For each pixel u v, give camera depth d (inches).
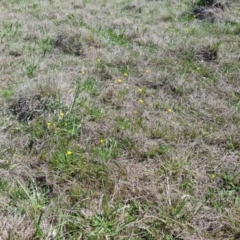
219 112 131.5
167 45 188.9
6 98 133.8
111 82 150.0
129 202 91.6
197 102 136.7
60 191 92.8
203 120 127.3
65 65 162.7
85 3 270.7
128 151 109.6
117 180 96.8
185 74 159.0
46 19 229.1
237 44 195.9
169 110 129.7
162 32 209.8
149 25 226.2
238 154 111.1
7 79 147.5
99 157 103.7
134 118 125.3
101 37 193.2
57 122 116.4
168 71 160.9
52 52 178.2
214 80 154.6
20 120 122.2
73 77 150.8
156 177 99.6
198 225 86.0
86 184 95.8
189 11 251.3
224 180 100.4
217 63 172.1
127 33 203.3
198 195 94.6
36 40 189.8
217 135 117.9
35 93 127.6
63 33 188.5
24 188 87.7
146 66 165.2
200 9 247.3
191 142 115.7
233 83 152.8
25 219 80.4
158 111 130.7
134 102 136.0
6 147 107.7
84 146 110.5
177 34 207.8
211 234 84.3
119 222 84.1
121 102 134.3
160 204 89.8
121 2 276.4
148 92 143.3
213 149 113.0
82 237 81.0
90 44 185.8
